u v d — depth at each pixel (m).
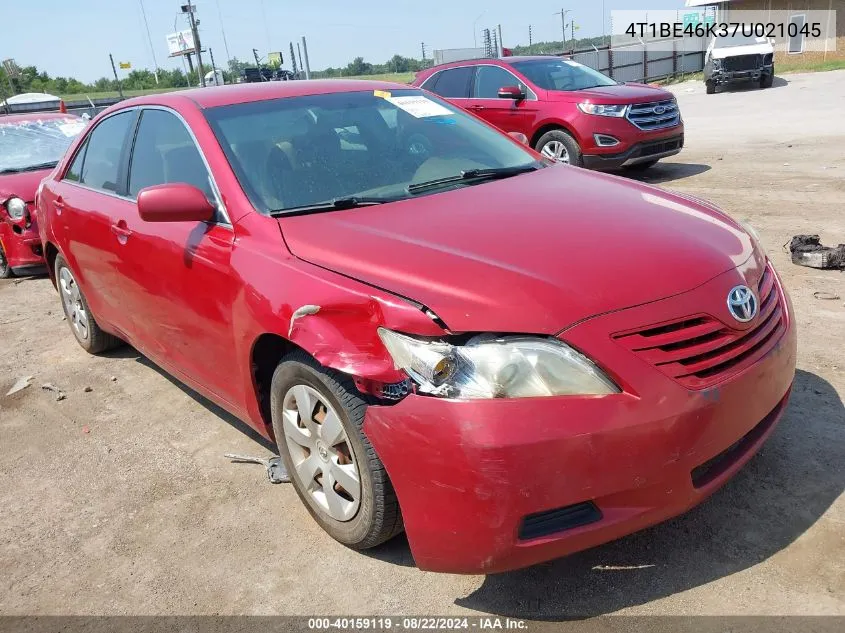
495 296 2.25
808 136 11.48
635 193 3.21
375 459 2.44
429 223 2.79
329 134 3.49
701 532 2.67
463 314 2.23
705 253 2.57
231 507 3.20
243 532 3.02
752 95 19.55
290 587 2.67
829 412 3.34
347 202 3.07
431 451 2.19
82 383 4.78
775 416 2.67
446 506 2.21
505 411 2.11
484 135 3.98
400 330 2.29
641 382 2.17
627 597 2.42
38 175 7.80
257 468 3.51
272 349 2.97
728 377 2.33
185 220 3.06
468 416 2.13
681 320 2.29
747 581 2.42
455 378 2.19
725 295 2.42
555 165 3.82
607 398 2.14
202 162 3.32
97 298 4.53
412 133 3.72
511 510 2.12
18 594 2.81
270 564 2.80
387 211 2.97
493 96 10.34
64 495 3.46
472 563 2.24
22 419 4.34
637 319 2.24
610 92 9.41
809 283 5.04
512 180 3.40
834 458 3.00
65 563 2.96
